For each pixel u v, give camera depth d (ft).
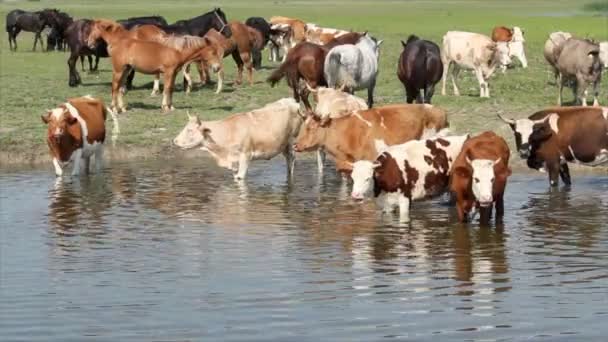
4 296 45.14
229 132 73.87
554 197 67.15
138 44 100.99
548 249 52.95
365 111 67.87
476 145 58.39
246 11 307.37
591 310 42.09
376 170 60.18
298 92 95.45
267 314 42.04
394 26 218.79
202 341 38.83
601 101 104.27
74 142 76.18
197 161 82.79
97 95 112.78
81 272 49.26
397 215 61.41
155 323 41.06
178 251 53.36
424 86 96.63
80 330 40.27
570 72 99.91
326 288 45.88
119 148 85.87
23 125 93.81
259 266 50.06
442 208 63.16
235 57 119.75
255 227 58.95
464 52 106.73
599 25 215.10
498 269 48.96
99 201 67.31
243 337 39.22
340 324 40.60
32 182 74.59
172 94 112.06
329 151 67.92
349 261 50.83
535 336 38.93
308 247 53.93
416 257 51.55
